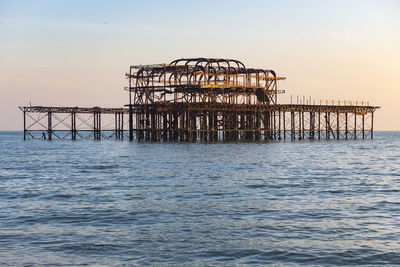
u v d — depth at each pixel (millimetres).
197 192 46125
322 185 51094
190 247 27766
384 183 52875
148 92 128750
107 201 41500
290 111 144875
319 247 27797
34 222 33656
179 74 126875
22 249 27516
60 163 79750
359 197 43406
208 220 34000
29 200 42406
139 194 45062
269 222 33375
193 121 130750
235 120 133625
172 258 26000
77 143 154250
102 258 26000
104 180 55906
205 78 121938
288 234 30375
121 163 77875
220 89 129125
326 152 105375
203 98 125750
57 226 32500
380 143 157250
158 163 76625
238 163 76375
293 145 128375
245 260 25781
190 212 36688
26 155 100625
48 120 153375
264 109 135625
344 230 31297
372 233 30594
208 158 85312
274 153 98312
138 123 135125
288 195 44438
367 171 65938
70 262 25438
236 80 127500
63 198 43281
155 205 39500
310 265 25172
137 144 127000
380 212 36688
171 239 29281
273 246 27953
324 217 34938
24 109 152125
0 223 33406
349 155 97688
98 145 138125
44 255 26500
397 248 27609
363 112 170625
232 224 32844
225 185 50969
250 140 140500
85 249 27469
